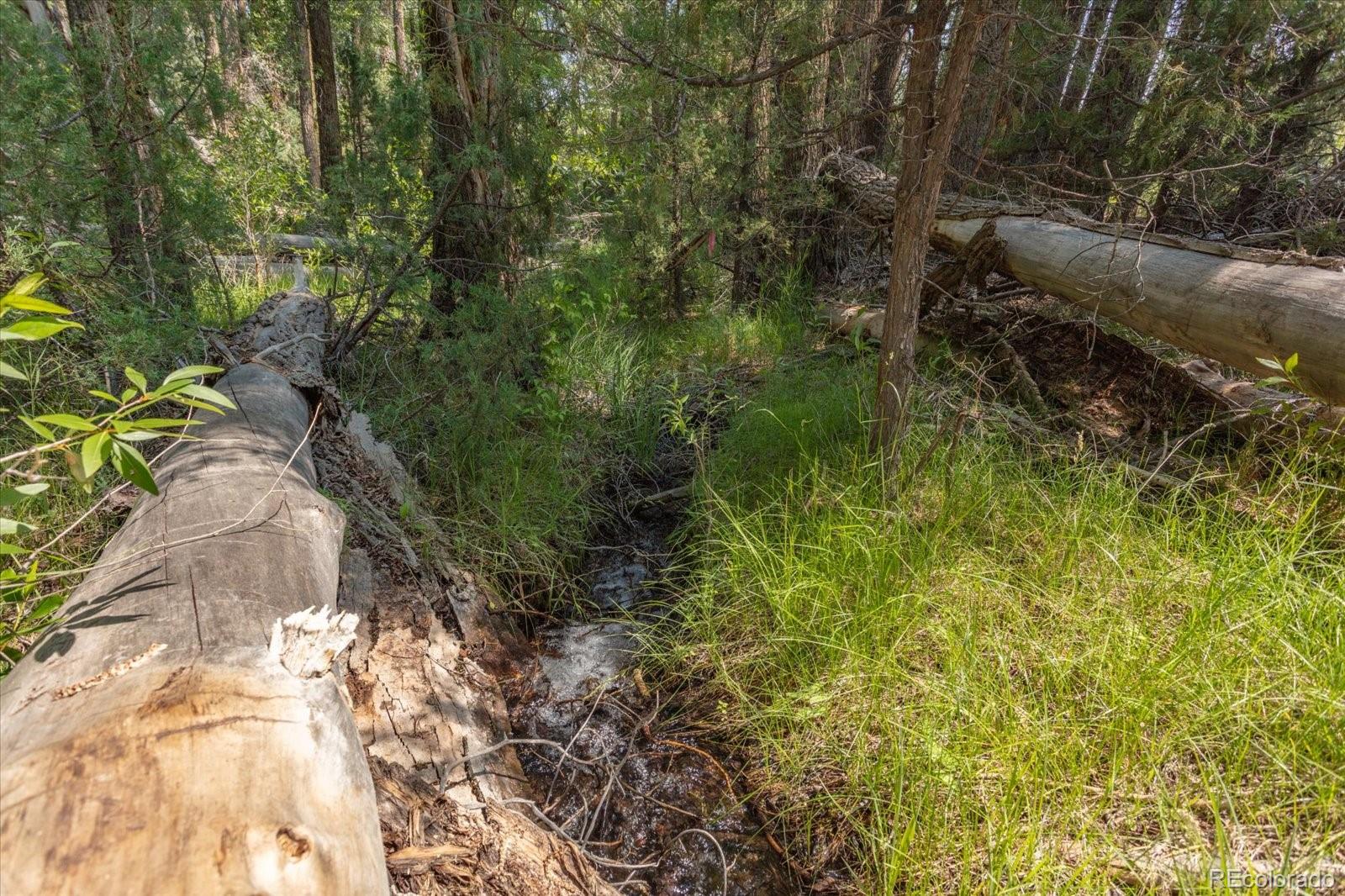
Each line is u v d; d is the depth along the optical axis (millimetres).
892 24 2885
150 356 3264
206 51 4062
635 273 5695
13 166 3168
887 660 2400
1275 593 2264
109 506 2582
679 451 4543
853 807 2189
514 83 4277
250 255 6348
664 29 3578
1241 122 4094
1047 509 3014
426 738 2199
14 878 935
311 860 1072
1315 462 2908
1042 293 4922
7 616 1948
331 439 3490
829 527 2959
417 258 4242
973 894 1823
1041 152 5852
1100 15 4629
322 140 8781
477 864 1806
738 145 5652
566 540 3686
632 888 2045
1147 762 1965
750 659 2777
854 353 5109
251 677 1355
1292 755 1864
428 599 2932
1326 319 2832
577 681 2885
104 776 1074
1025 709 2176
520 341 4363
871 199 5887
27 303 1162
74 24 3709
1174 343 3609
